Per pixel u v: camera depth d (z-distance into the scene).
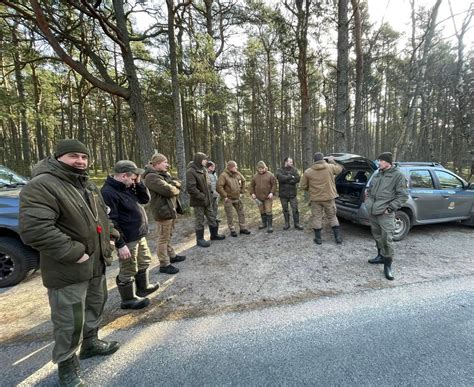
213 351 2.22
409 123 7.90
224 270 3.94
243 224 5.73
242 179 5.75
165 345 2.33
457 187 5.45
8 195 3.83
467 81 14.34
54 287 1.86
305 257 4.31
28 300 3.27
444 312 2.66
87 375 2.01
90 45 8.32
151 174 3.75
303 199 9.41
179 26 8.35
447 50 13.98
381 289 3.20
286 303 2.97
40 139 14.27
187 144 15.78
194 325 2.62
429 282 3.31
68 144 1.90
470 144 13.79
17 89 12.30
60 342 1.87
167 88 13.79
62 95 16.45
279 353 2.17
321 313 2.74
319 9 7.95
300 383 1.85
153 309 2.95
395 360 2.04
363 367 1.98
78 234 1.92
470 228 5.71
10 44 8.10
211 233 5.40
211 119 16.73
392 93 24.83
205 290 3.36
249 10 11.39
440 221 5.27
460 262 3.89
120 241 2.69
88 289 2.20
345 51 7.73
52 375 2.05
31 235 1.68
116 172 2.95
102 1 7.30
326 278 3.55
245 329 2.52
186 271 3.96
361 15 10.15
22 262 3.64
